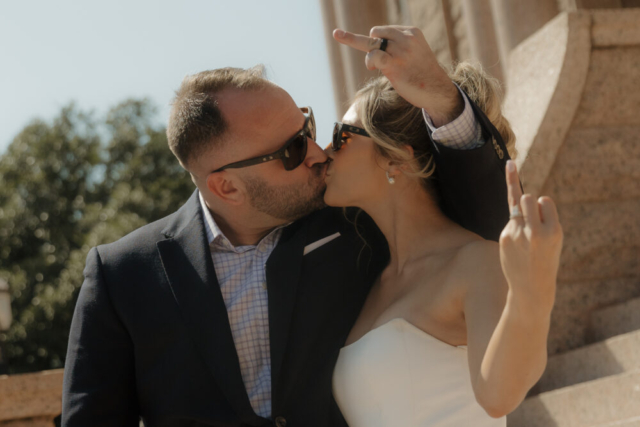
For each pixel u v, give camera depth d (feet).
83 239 70.79
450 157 6.35
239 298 7.23
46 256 70.85
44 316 60.13
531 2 18.95
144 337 7.11
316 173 7.72
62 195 79.51
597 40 14.90
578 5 18.63
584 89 14.75
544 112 14.43
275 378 6.82
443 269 6.47
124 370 7.20
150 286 7.27
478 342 5.57
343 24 27.12
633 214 14.51
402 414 6.30
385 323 6.61
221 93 7.84
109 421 7.05
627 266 14.34
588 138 14.60
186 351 7.03
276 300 7.11
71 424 6.88
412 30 6.18
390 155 6.97
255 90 7.80
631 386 10.30
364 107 6.99
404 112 6.91
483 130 6.35
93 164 82.48
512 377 4.93
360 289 7.27
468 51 24.70
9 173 79.05
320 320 7.11
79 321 7.27
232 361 6.89
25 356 59.31
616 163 14.58
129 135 84.17
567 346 13.82
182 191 74.90
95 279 7.37
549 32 15.47
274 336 6.98
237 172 7.59
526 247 4.66
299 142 7.69
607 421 10.64
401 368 6.34
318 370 6.90
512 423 12.32
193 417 6.86
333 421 6.78
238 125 7.60
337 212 7.91
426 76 6.14
